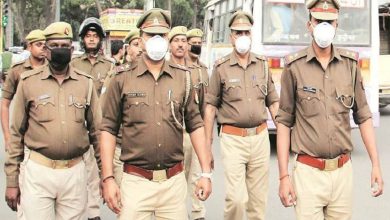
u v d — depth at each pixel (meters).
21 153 4.39
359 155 10.80
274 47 10.46
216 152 11.08
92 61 6.48
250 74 5.64
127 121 4.01
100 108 4.47
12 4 44.44
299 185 4.12
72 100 4.34
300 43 10.53
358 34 10.70
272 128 10.19
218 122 5.67
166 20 3.99
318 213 4.12
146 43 3.94
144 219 4.05
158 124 3.97
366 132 4.17
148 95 3.97
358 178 8.84
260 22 10.43
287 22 10.51
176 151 4.07
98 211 6.16
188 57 7.00
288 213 6.94
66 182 4.32
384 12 18.28
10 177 4.35
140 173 4.03
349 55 4.16
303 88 4.09
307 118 4.10
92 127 4.47
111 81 4.03
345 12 10.67
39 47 5.93
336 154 4.09
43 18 50.88
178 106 4.02
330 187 4.09
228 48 12.91
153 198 4.04
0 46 26.00
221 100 5.67
